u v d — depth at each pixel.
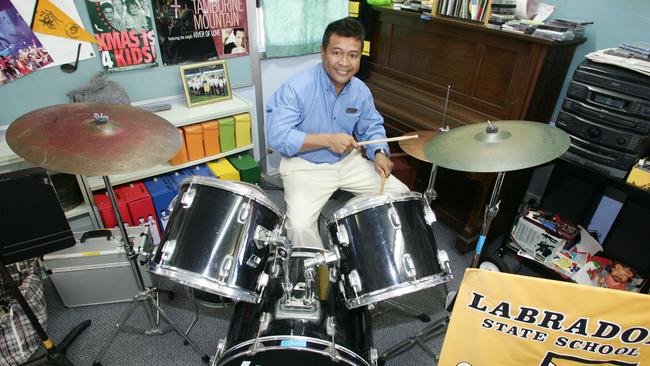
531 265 2.06
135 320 1.74
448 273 1.29
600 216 2.14
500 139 1.37
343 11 2.63
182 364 1.57
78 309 1.78
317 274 1.38
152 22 2.01
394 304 1.77
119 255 1.68
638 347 0.90
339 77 1.70
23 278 1.68
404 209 1.30
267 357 1.06
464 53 2.14
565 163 1.77
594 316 0.89
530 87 1.88
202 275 1.19
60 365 1.46
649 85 1.46
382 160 1.87
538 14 2.03
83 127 1.26
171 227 1.26
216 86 2.26
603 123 1.61
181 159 2.15
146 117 1.44
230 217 1.24
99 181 1.95
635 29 1.79
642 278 1.78
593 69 1.59
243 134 2.31
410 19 2.34
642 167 1.56
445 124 2.10
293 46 2.53
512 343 0.97
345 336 1.16
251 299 1.21
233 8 2.23
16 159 1.65
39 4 1.71
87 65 1.92
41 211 1.22
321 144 1.70
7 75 1.75
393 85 2.55
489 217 1.50
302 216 1.78
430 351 1.55
